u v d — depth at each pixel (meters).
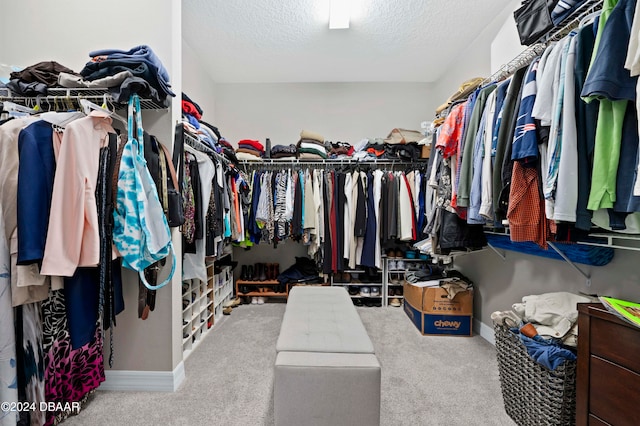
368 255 2.59
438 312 2.16
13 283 0.94
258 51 2.65
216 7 2.08
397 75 3.12
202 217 1.75
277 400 0.99
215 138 2.13
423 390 1.46
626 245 1.13
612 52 0.75
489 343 2.03
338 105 3.29
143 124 1.46
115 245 1.13
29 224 0.90
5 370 0.92
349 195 2.63
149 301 1.35
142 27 1.48
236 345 1.96
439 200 1.72
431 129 2.12
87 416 1.25
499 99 1.21
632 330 0.79
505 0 2.02
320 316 1.40
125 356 1.45
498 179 1.17
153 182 1.20
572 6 1.04
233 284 3.02
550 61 0.95
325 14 2.16
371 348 1.09
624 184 0.77
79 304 1.08
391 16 2.18
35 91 1.22
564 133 0.88
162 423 1.22
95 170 1.08
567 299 1.19
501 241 1.76
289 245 3.23
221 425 1.21
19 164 0.92
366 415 0.99
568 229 1.02
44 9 1.50
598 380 0.87
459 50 2.63
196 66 2.75
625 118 0.77
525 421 1.17
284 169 2.82
